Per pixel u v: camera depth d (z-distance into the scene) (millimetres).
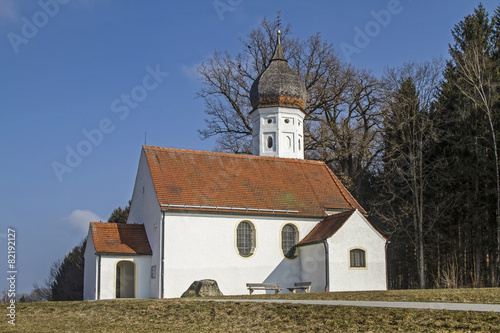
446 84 49188
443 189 45719
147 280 36688
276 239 38969
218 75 58188
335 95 57594
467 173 43438
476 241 42000
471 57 44531
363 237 37688
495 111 43156
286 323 20969
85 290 39719
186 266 35719
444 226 46500
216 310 24016
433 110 47438
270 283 38031
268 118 49031
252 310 23484
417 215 45750
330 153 57812
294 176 43594
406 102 44281
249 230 38469
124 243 37156
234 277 37062
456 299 23469
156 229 36469
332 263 36406
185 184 38219
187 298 30578
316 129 57500
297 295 29219
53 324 22672
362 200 58250
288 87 48750
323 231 38594
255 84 49719
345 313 21266
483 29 50219
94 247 36406
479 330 17438
